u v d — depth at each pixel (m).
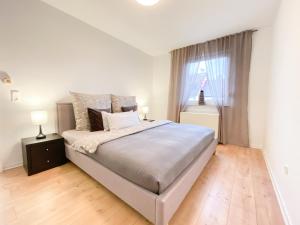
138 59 3.98
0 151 1.88
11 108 1.94
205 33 3.01
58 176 1.81
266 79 2.82
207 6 2.14
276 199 1.46
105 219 1.19
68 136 2.08
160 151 1.37
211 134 2.32
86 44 2.72
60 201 1.39
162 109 4.49
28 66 2.05
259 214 1.27
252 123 3.00
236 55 3.01
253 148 2.96
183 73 3.77
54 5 2.21
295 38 1.30
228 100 3.16
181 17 2.43
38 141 1.89
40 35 2.13
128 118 2.47
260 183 1.73
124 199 1.25
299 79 1.17
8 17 1.85
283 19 1.79
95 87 2.94
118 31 2.99
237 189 1.61
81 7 2.23
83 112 2.35
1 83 1.85
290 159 1.27
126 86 3.67
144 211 1.10
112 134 1.89
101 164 1.53
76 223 1.15
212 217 1.23
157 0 1.91
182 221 1.18
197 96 3.67
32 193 1.49
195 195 1.50
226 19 2.49
